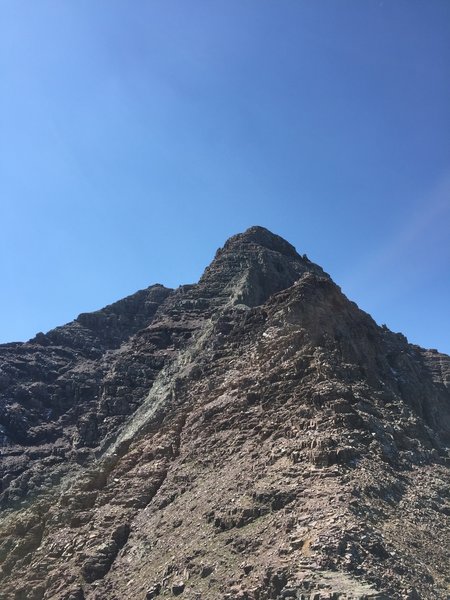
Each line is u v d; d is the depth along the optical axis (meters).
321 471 51.19
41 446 117.00
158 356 121.31
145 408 106.25
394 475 54.94
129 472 71.31
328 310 82.81
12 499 97.94
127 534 60.38
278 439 59.00
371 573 38.78
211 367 89.50
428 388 90.38
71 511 70.31
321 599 35.91
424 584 40.00
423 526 48.25
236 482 54.88
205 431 69.31
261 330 86.62
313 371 68.06
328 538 41.19
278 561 40.94
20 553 68.88
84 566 56.84
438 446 68.12
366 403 65.62
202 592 42.59
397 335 113.44
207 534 50.19
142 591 48.22
